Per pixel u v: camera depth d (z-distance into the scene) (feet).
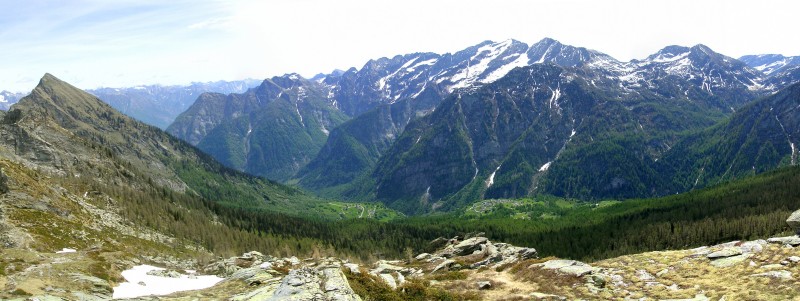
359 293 164.45
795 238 187.32
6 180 453.17
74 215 477.36
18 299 168.14
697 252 207.10
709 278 174.70
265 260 347.97
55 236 399.24
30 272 214.07
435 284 224.33
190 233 615.57
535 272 225.56
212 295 189.26
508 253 336.49
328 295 148.36
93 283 222.69
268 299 153.07
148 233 551.18
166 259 371.35
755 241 197.06
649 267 201.46
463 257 358.64
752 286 156.56
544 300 179.32
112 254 304.91
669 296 165.17
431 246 534.37
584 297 179.32
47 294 189.16
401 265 364.38
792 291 145.28
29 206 435.94
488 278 232.94
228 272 310.65
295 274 173.37
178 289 254.88
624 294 175.63
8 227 371.97
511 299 186.80
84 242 415.03
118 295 224.12
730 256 189.88
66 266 239.91
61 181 604.90
